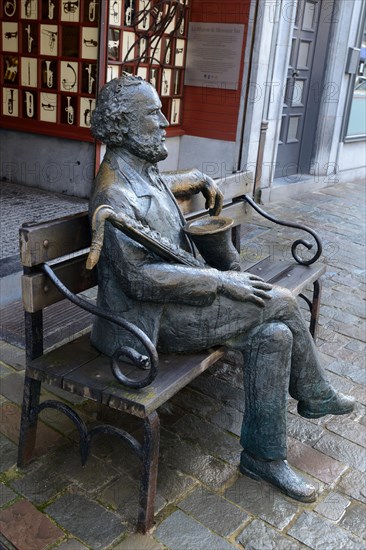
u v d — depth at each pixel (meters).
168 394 2.03
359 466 2.50
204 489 2.31
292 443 2.62
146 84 2.16
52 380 2.14
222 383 3.08
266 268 3.23
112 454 2.47
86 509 2.17
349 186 8.59
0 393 2.86
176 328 2.19
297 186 7.70
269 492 2.31
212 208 2.79
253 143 6.68
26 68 6.10
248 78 6.39
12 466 2.37
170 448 2.54
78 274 2.41
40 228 2.13
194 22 6.52
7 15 6.02
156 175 2.31
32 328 2.22
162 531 2.09
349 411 2.64
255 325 2.21
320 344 3.58
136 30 5.82
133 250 2.01
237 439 2.63
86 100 5.82
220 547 2.04
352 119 8.69
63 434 2.58
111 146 2.18
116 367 2.00
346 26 7.67
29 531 2.05
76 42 5.68
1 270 3.82
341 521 2.19
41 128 6.16
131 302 2.16
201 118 6.86
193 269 2.07
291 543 2.07
